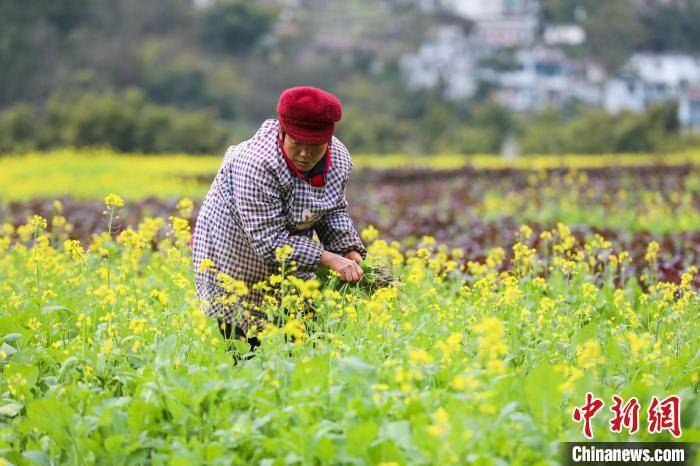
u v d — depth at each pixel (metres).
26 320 7.07
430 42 122.69
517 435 4.95
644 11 117.56
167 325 6.59
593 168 29.52
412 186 26.59
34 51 82.62
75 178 28.92
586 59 116.69
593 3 122.38
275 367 5.57
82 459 5.14
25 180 28.58
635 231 15.62
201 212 6.86
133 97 56.44
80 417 5.27
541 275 9.94
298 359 5.75
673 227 17.39
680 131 68.25
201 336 6.02
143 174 31.28
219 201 6.72
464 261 11.27
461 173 30.17
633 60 113.88
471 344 6.44
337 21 130.50
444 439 4.56
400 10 134.88
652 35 116.81
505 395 5.41
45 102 80.25
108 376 5.88
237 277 6.76
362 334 6.48
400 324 6.80
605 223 17.86
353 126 74.50
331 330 6.52
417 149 75.75
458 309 7.31
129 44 88.19
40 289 8.11
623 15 114.56
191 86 86.50
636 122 66.25
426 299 7.81
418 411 5.12
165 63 88.44
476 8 141.12
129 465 5.15
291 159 6.44
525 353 6.36
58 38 85.88
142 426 5.29
